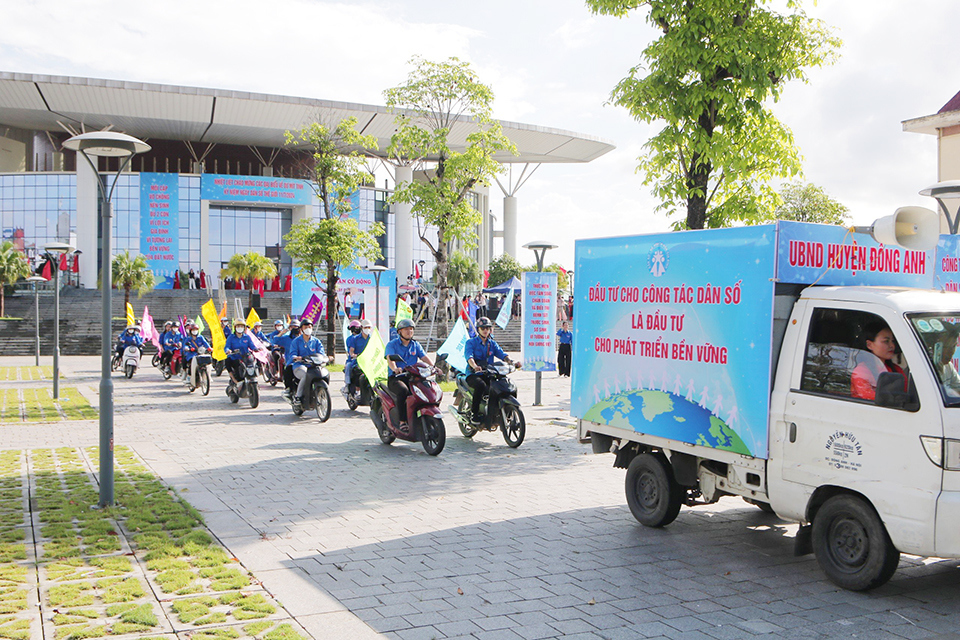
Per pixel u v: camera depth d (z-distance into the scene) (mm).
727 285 5844
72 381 21578
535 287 15742
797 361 5426
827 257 5703
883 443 4812
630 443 7129
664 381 6418
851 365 5105
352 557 5762
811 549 5480
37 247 57156
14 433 11875
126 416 14031
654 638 4332
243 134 61562
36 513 6715
